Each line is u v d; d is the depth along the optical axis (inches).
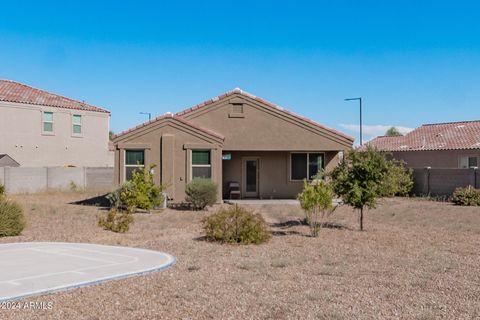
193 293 346.0
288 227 726.5
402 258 487.8
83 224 745.6
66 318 288.7
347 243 579.5
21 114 1566.2
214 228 581.6
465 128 1699.1
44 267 424.8
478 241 603.8
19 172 1437.0
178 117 1067.9
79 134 1728.6
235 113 1138.0
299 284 375.2
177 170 1053.8
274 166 1208.8
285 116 1145.4
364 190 679.1
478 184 1262.3
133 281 380.5
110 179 1649.9
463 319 292.7
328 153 1195.9
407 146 1723.7
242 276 399.2
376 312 304.8
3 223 617.6
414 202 1181.7
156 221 786.8
